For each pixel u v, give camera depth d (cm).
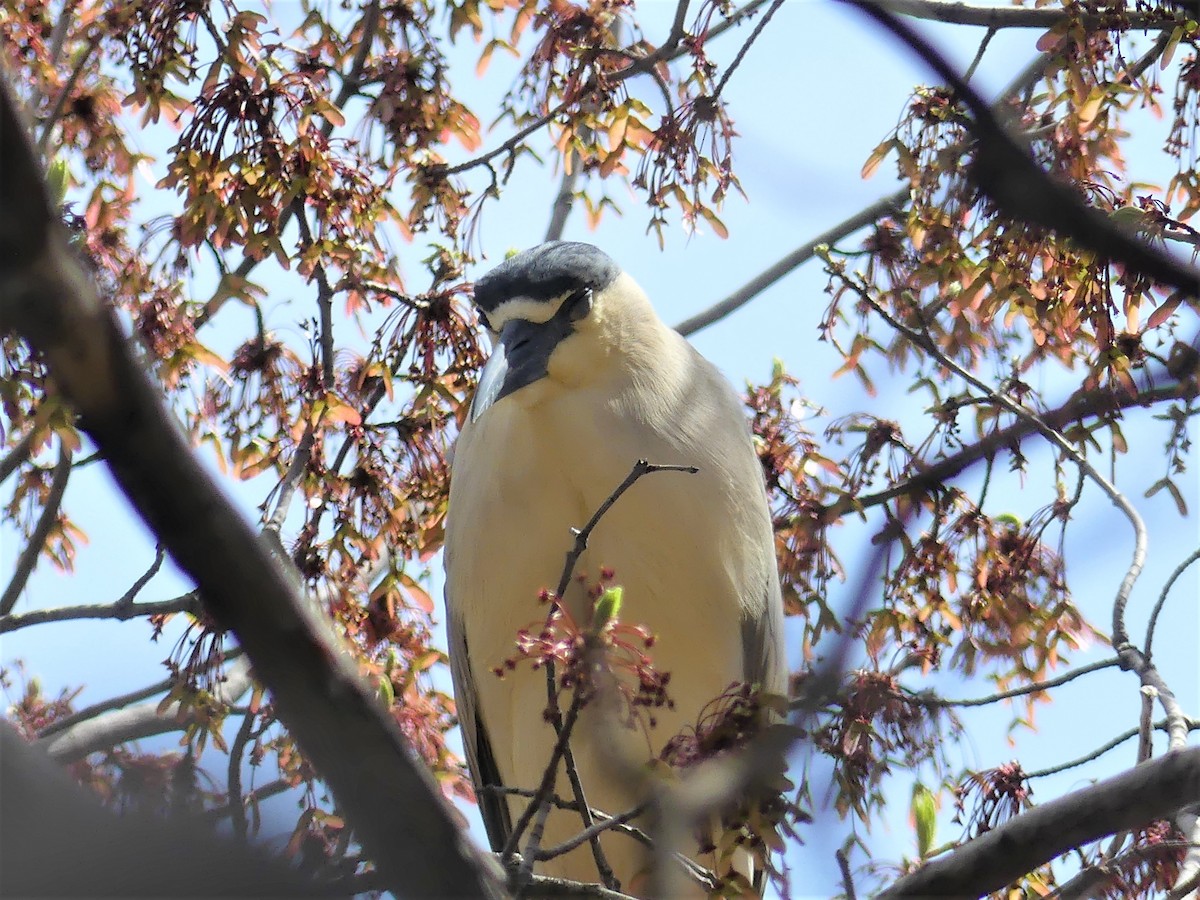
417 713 835
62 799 334
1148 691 796
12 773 331
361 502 917
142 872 330
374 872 406
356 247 908
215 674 829
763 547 933
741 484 920
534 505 898
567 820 892
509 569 903
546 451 895
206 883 334
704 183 977
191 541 308
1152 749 786
